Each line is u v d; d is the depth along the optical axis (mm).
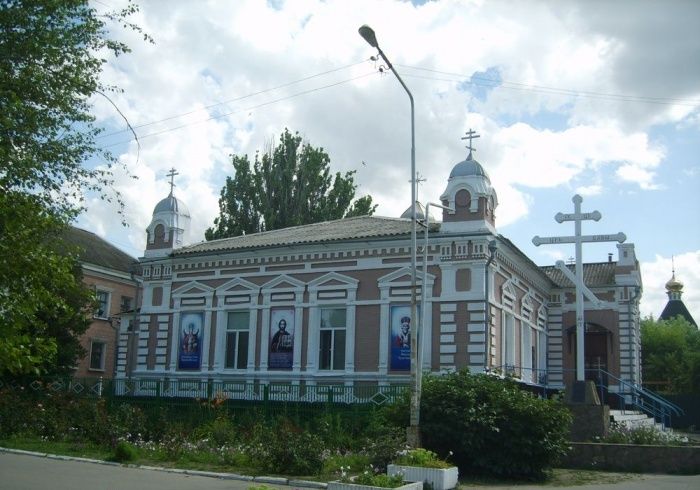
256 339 32062
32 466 18344
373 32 19312
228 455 19906
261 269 32625
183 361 33719
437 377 20172
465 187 28469
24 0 15664
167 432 22656
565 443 18703
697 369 57969
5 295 10375
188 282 34406
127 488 15219
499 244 29250
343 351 30203
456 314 28000
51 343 10445
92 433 23078
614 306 39188
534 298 36844
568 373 39438
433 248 28828
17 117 15414
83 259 48812
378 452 17656
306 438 18938
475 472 18172
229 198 57375
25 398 26953
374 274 29922
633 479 18297
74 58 16797
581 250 24703
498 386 18969
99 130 18094
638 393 34812
